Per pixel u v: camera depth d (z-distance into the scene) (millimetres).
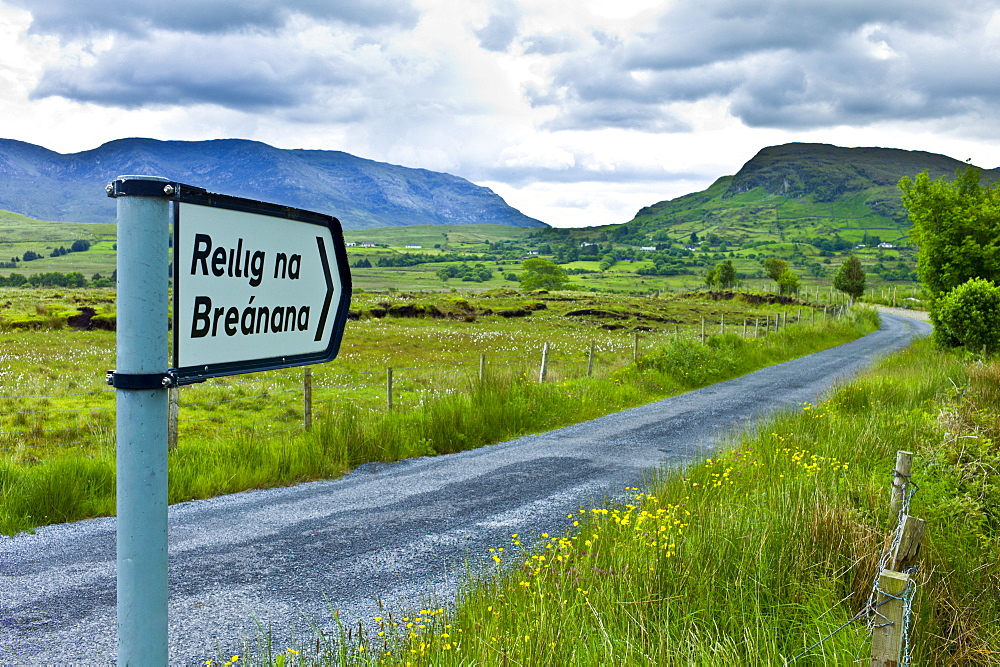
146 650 1623
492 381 15328
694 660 3680
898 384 16281
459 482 10086
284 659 4457
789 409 15352
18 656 4809
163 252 1579
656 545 5359
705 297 105312
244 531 7738
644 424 15062
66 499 8023
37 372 21312
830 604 4449
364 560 6867
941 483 6520
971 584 4758
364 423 12086
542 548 6961
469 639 4184
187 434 13172
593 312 60906
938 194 28797
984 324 24984
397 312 51969
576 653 3881
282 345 1987
